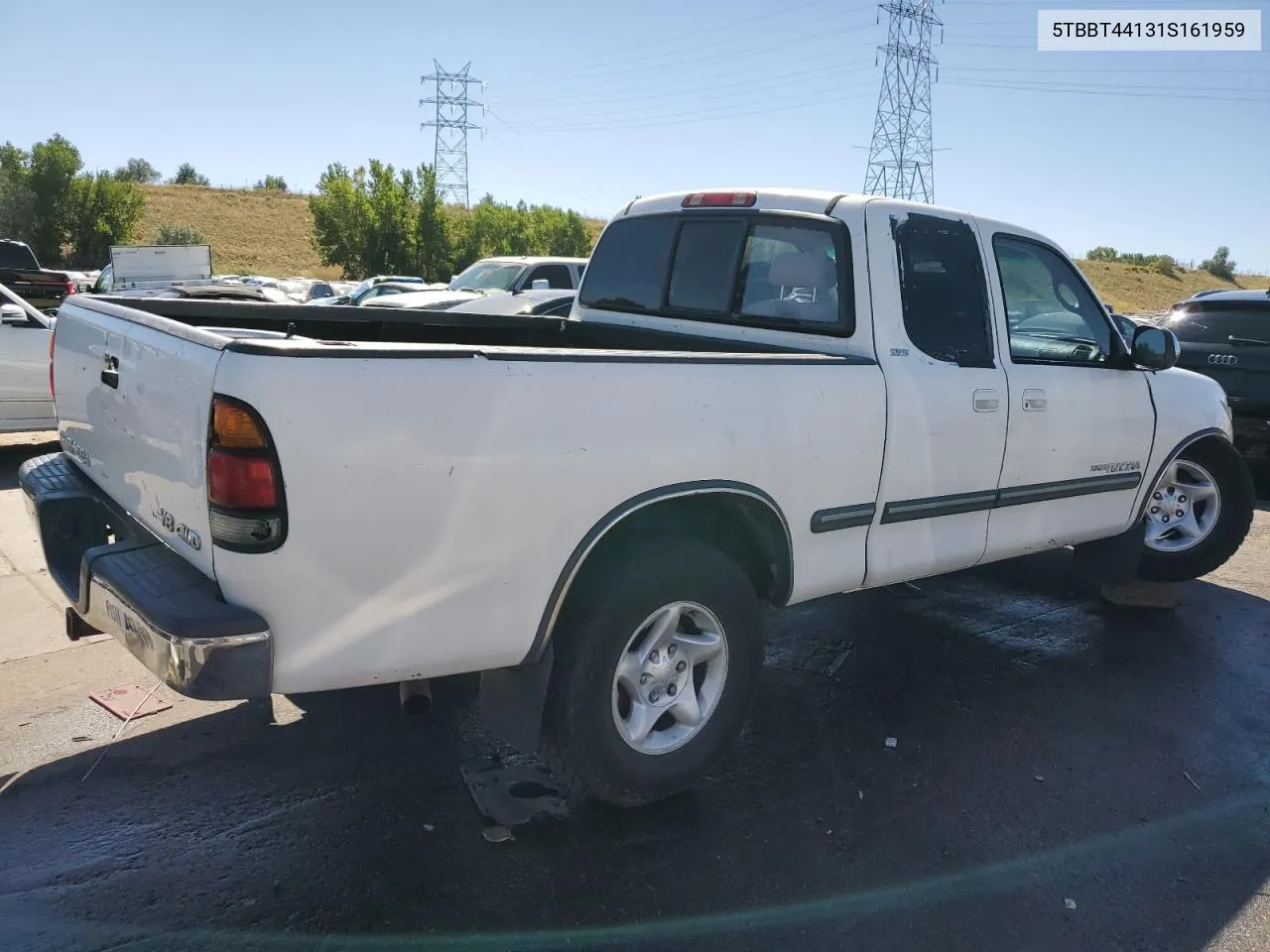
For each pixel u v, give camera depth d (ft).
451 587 8.82
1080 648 16.25
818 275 12.92
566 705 9.82
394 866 9.71
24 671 13.91
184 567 8.96
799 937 8.90
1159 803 11.47
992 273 13.87
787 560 11.55
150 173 317.01
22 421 28.99
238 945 8.54
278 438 7.83
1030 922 9.25
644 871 9.78
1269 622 17.75
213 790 10.98
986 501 13.82
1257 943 9.07
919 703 13.97
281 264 204.54
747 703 11.32
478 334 16.01
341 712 13.00
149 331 9.54
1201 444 18.19
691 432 10.15
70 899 9.05
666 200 15.34
